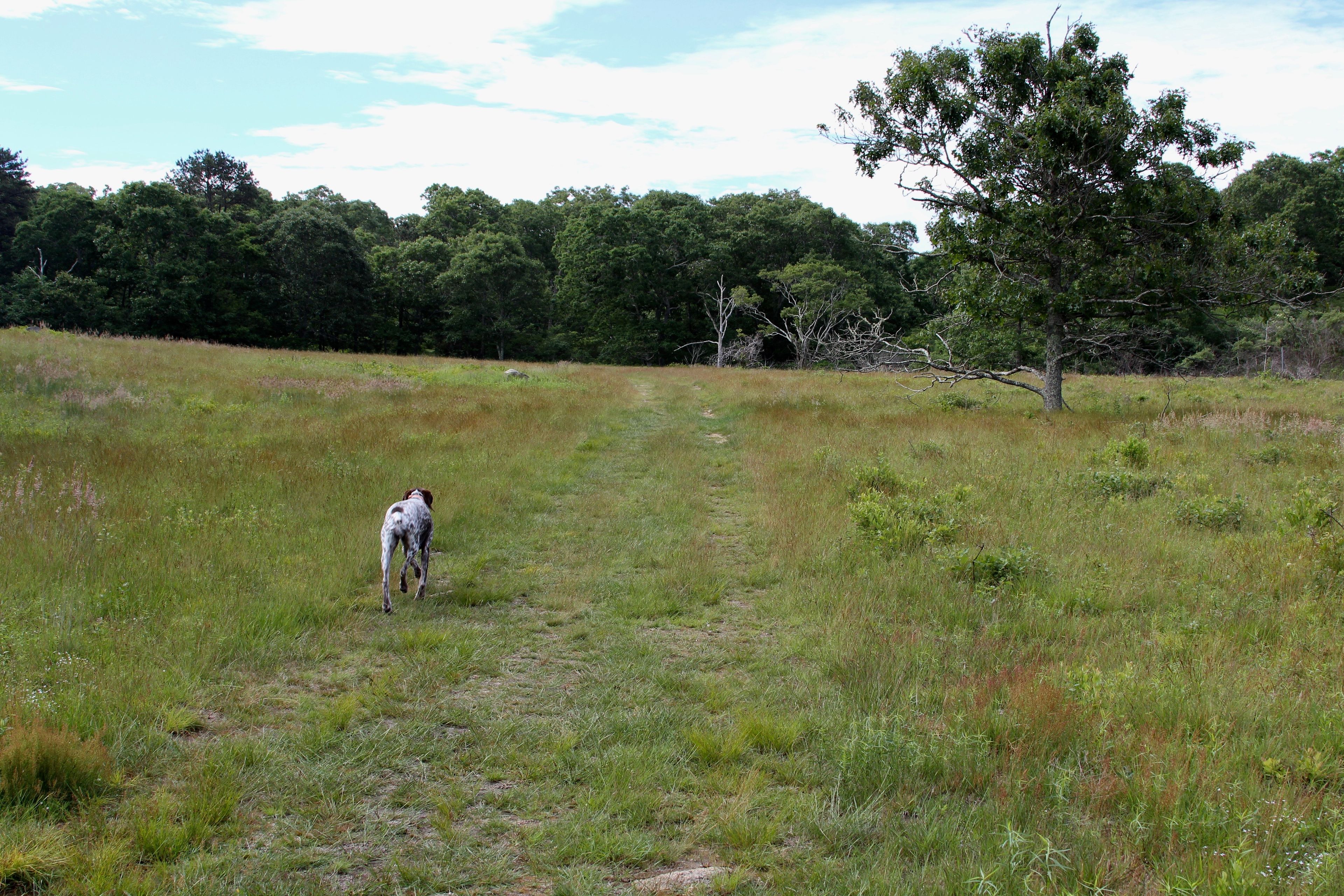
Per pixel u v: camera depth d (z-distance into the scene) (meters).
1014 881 3.56
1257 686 5.57
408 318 67.31
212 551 8.09
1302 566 7.89
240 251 55.50
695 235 63.84
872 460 13.86
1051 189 20.33
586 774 4.72
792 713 5.46
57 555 7.43
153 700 5.18
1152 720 5.07
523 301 64.81
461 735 5.17
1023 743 4.88
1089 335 24.16
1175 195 19.31
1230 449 14.42
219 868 3.74
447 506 10.65
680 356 66.62
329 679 5.88
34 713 4.60
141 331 50.41
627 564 9.08
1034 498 11.02
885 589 7.80
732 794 4.55
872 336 28.05
